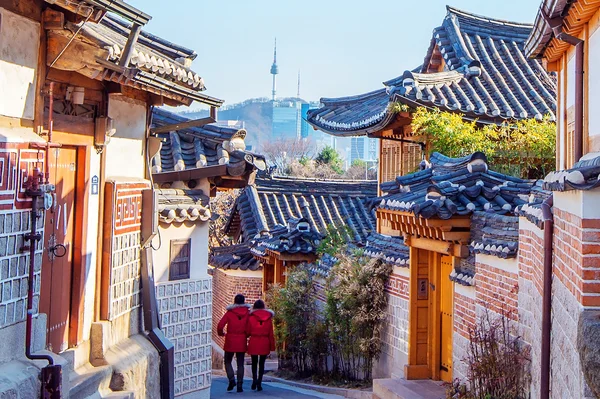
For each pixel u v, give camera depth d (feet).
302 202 81.10
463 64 56.80
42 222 22.72
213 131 43.86
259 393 45.65
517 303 30.25
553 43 30.78
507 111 51.01
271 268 71.05
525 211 27.68
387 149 64.23
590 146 25.40
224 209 108.06
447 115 48.57
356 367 51.21
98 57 23.66
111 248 29.68
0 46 21.02
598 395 16.03
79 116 27.53
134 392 28.68
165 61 29.19
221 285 77.82
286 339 57.36
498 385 29.91
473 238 36.35
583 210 18.19
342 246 55.42
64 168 26.99
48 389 21.57
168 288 39.11
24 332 21.85
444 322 41.75
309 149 220.43
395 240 48.29
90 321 28.86
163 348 33.04
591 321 17.16
